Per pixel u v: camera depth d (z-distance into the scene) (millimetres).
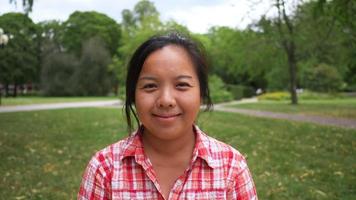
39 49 50281
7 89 47562
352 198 5059
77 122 13500
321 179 5938
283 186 5539
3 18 42250
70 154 7926
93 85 44281
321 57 23297
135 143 1358
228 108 22094
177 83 1314
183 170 1350
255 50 23656
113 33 53969
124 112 1566
